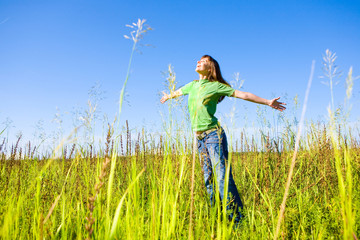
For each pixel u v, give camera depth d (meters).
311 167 3.70
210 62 3.51
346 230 1.20
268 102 3.15
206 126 3.01
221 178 2.83
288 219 2.38
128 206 1.79
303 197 3.01
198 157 2.90
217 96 3.16
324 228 2.23
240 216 2.74
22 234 1.97
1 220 2.05
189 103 3.18
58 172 3.09
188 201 2.35
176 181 2.12
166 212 1.90
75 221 2.30
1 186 3.01
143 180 3.05
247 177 3.84
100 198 1.56
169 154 2.06
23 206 2.39
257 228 2.37
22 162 3.74
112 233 1.36
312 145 4.21
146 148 3.37
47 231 1.70
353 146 3.61
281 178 3.27
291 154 3.76
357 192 2.51
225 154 3.01
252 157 4.34
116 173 3.79
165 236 1.81
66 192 2.59
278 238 2.04
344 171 2.20
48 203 2.49
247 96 3.10
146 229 2.07
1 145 3.94
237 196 2.90
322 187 3.32
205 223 2.29
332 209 2.49
